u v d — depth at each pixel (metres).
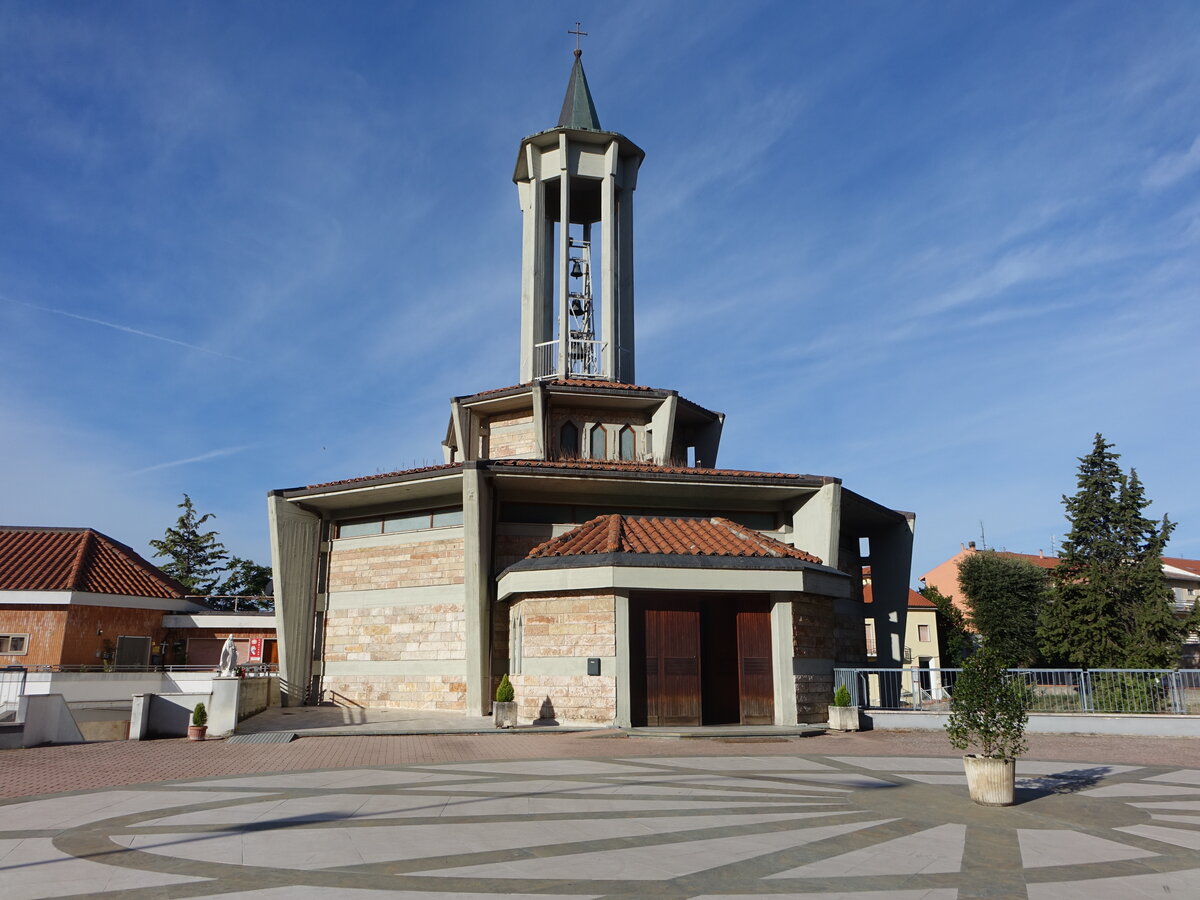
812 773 13.94
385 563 25.06
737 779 13.27
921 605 61.62
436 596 23.94
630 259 31.08
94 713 23.62
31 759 16.69
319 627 25.64
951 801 11.60
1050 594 42.91
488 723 20.30
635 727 19.53
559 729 19.19
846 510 26.59
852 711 20.03
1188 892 7.41
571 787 12.50
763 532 25.66
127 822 10.34
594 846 8.88
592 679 19.84
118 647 29.42
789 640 20.50
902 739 18.97
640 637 20.44
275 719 22.19
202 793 12.43
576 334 30.39
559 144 29.83
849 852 8.70
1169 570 67.50
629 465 24.39
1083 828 9.98
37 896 7.17
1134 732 19.78
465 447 27.81
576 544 21.67
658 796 11.77
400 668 24.03
